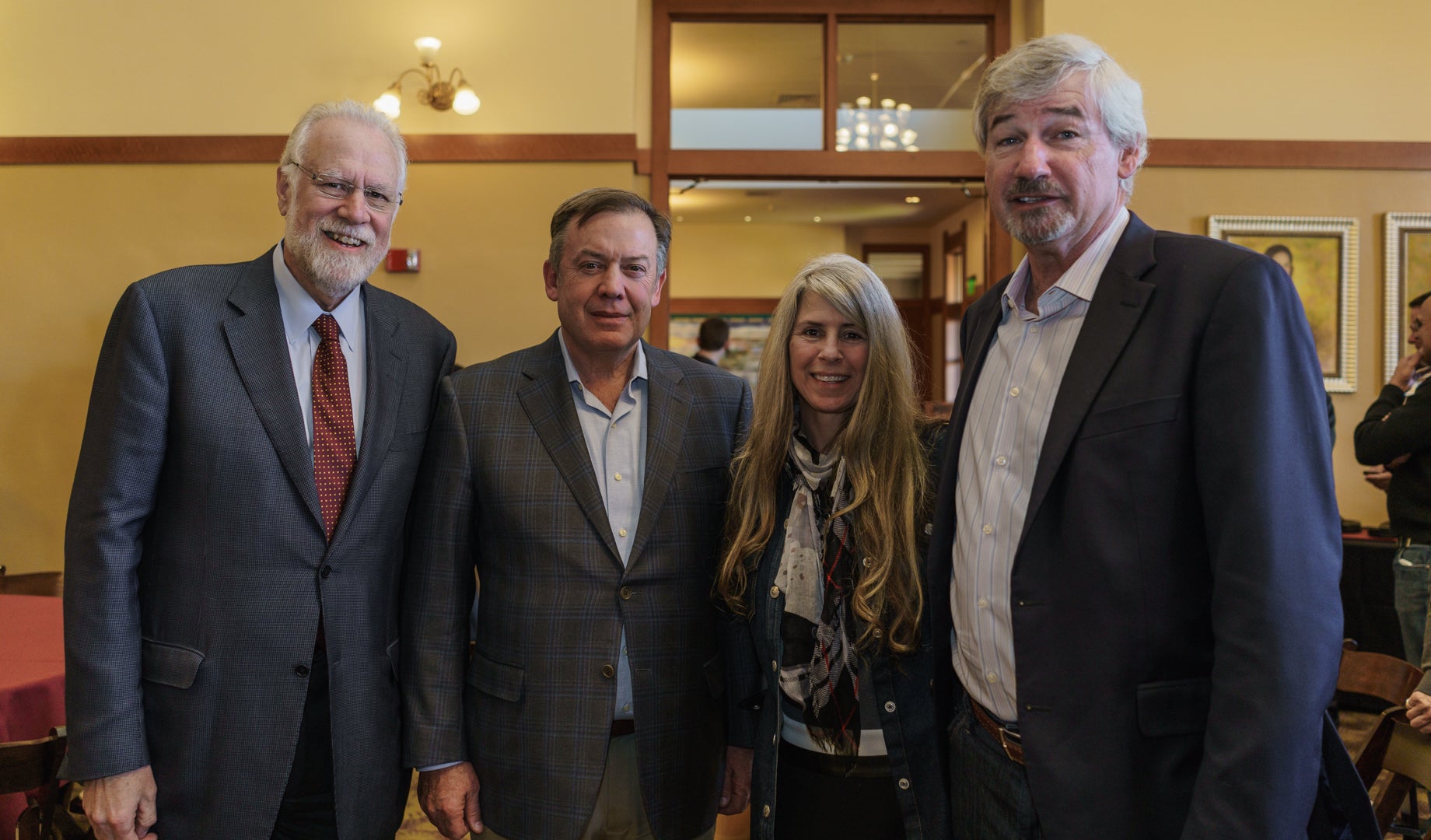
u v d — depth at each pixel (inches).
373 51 206.2
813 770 64.4
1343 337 207.5
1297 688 43.8
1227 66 206.7
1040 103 53.8
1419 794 124.3
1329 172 207.8
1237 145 206.4
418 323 72.7
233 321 62.7
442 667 66.7
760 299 455.5
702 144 218.1
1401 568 134.7
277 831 65.5
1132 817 49.3
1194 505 49.2
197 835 60.0
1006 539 55.1
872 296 65.2
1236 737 44.6
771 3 217.0
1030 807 54.6
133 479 59.5
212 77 205.8
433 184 207.6
